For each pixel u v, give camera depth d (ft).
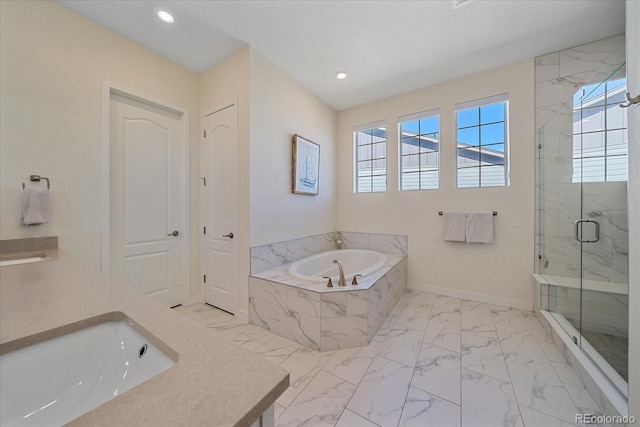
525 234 8.25
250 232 7.61
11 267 4.13
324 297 6.17
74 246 6.15
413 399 4.51
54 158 5.84
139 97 7.38
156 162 7.97
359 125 11.59
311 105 10.28
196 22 6.51
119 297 2.81
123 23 6.55
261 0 5.80
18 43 5.36
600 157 6.36
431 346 6.21
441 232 9.73
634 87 3.13
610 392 4.05
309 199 10.23
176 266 8.49
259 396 1.37
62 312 2.40
